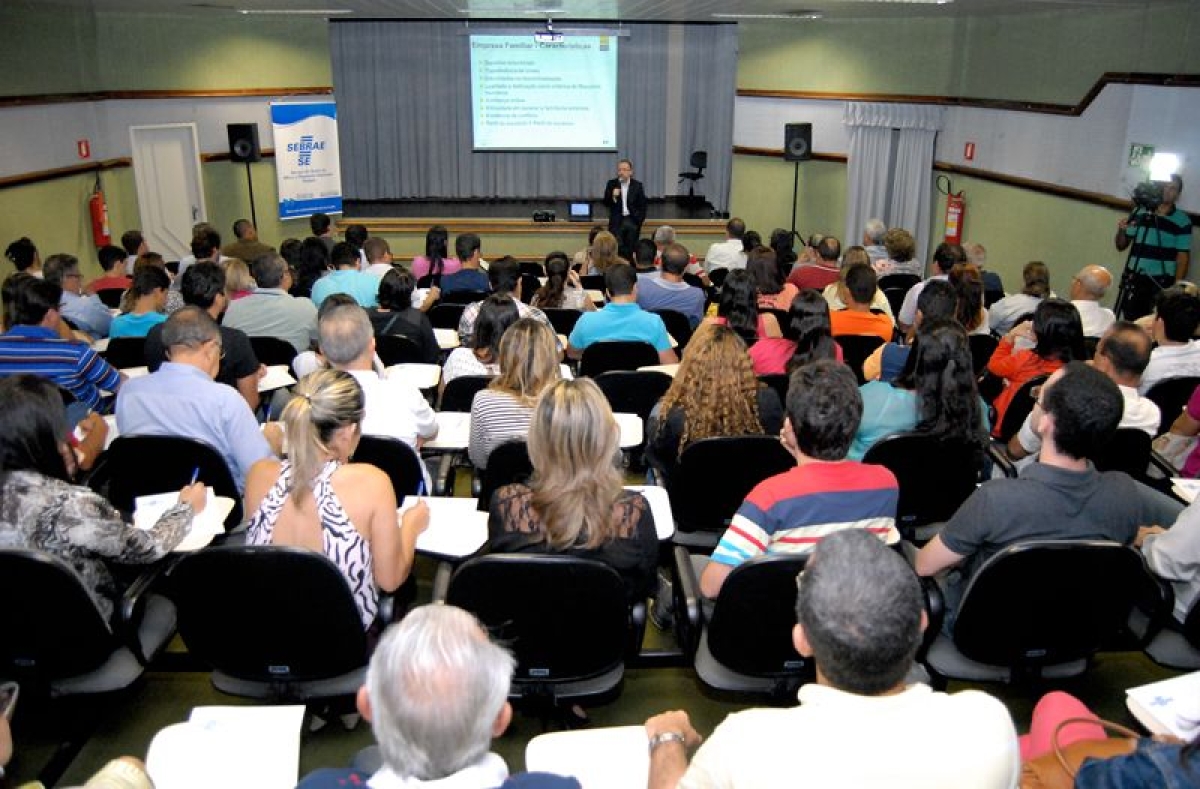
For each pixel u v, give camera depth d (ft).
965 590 7.01
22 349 11.39
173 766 5.26
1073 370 6.94
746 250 25.17
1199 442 10.56
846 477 7.04
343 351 9.36
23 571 6.51
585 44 36.63
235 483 9.28
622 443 10.05
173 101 31.96
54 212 27.50
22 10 25.77
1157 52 22.26
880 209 34.50
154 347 11.87
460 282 19.30
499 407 9.25
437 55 36.88
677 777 4.62
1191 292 12.53
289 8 28.48
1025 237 28.27
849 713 3.92
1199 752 3.54
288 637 6.82
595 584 6.58
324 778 4.00
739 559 7.01
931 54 32.12
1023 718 8.81
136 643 7.30
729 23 36.27
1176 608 7.55
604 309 14.15
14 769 7.91
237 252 23.93
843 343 14.88
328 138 34.71
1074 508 7.03
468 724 3.74
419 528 7.72
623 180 32.32
